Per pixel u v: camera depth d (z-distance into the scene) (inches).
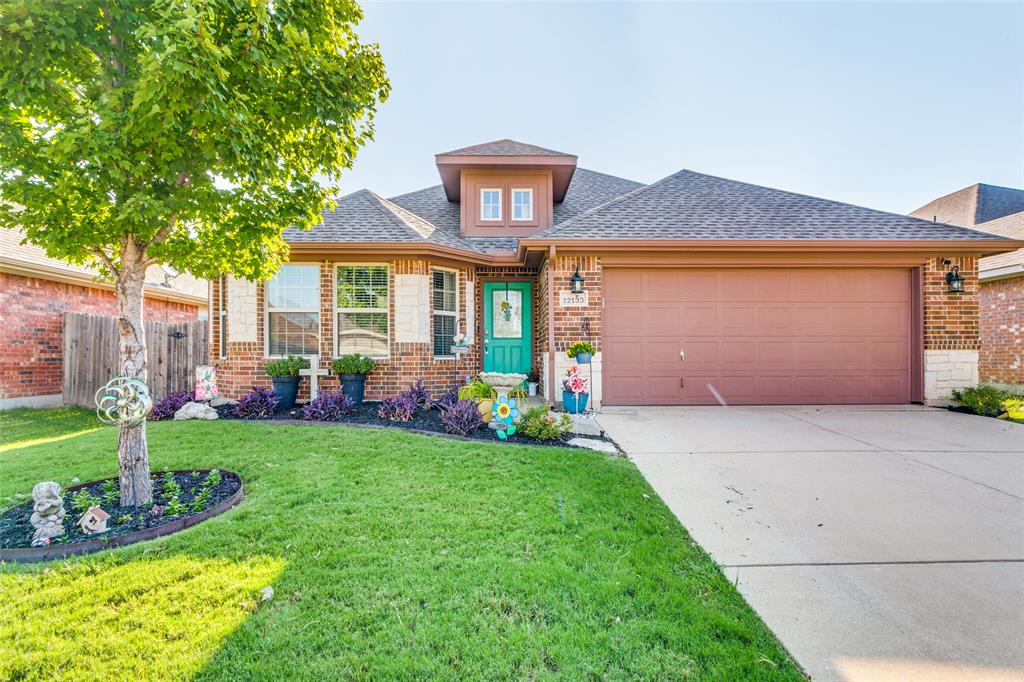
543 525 120.6
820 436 225.8
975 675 72.9
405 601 87.4
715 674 71.2
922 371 307.1
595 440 215.6
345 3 141.3
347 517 123.6
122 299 133.5
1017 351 385.4
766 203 345.4
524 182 400.8
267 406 265.6
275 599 87.7
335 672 70.2
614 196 465.1
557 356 303.6
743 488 154.8
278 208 146.9
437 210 439.5
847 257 307.6
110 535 112.7
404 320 319.3
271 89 124.4
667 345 311.9
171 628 79.6
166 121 104.8
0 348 323.9
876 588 96.5
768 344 314.0
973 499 145.0
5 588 91.2
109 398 129.6
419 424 239.5
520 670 71.2
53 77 112.0
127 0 107.4
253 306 309.6
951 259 308.2
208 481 150.7
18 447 202.2
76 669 70.9
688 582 96.6
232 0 109.7
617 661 73.5
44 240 122.9
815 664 74.7
